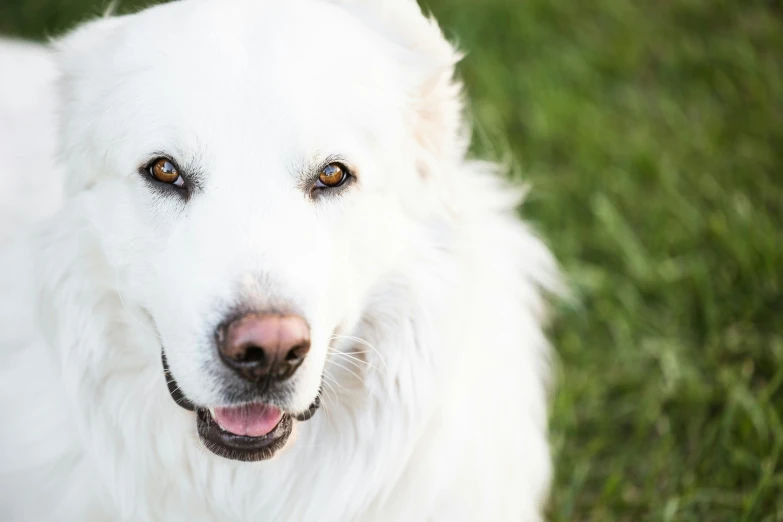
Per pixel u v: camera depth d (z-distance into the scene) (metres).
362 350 3.08
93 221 2.90
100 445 3.08
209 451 2.85
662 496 3.96
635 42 6.46
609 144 5.61
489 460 3.31
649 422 4.24
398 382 3.07
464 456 3.22
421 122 3.20
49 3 6.30
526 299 3.74
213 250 2.56
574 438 4.27
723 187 5.35
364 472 3.12
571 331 4.71
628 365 4.50
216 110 2.64
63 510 3.25
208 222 2.61
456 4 6.54
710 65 6.24
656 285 4.81
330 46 2.82
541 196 5.27
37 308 3.10
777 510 3.76
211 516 3.20
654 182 5.43
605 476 4.11
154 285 2.75
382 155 2.94
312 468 3.12
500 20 6.50
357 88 2.86
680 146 5.68
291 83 2.68
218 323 2.48
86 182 2.97
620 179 5.36
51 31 6.14
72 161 3.04
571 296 4.64
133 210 2.80
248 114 2.65
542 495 3.78
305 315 2.52
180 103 2.67
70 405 3.08
